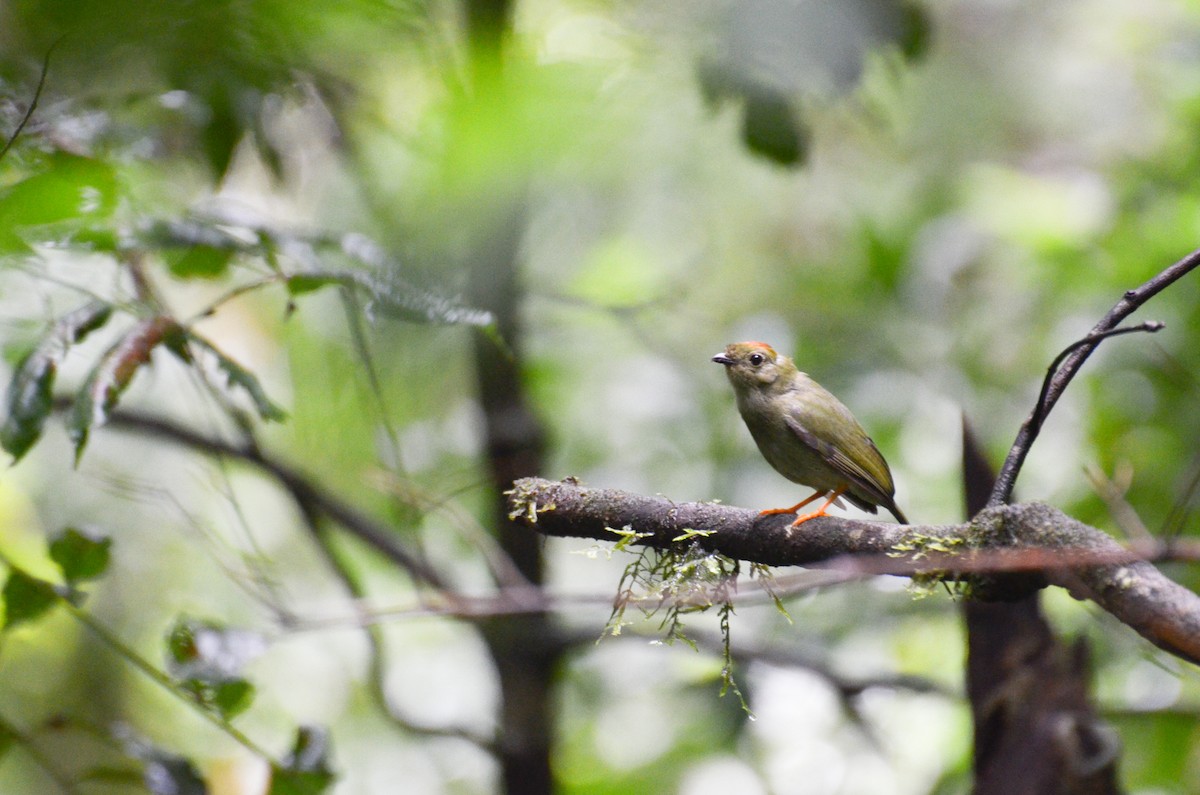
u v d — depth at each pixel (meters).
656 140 11.80
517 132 7.34
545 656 9.49
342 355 10.48
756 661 9.23
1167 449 11.23
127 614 13.84
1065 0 16.53
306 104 8.39
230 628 7.49
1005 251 13.17
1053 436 12.41
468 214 7.82
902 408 12.43
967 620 7.46
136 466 12.49
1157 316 11.52
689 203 13.29
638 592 7.39
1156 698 10.23
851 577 5.93
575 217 12.52
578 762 13.35
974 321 12.80
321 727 7.19
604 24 8.25
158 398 11.23
